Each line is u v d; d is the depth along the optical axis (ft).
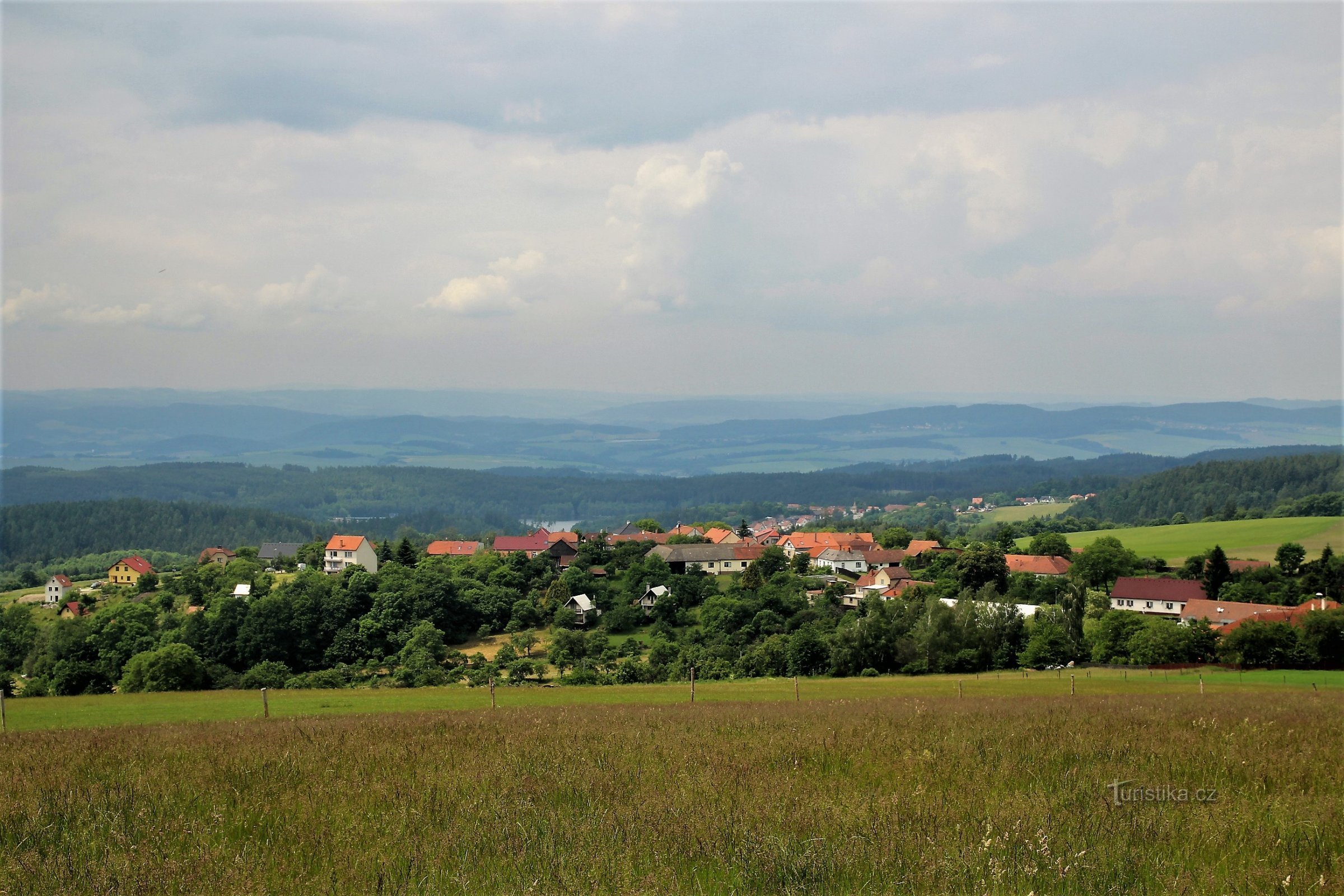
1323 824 38.86
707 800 44.14
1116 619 257.34
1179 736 61.98
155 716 135.74
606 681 259.80
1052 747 57.93
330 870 34.83
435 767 54.60
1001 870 32.94
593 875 33.24
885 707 103.19
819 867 33.37
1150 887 32.40
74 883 34.06
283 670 288.51
